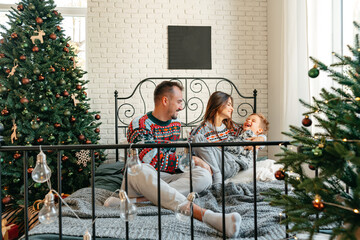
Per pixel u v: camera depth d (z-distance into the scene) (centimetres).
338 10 307
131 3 465
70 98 378
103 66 462
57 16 375
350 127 120
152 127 230
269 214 178
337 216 114
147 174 192
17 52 341
